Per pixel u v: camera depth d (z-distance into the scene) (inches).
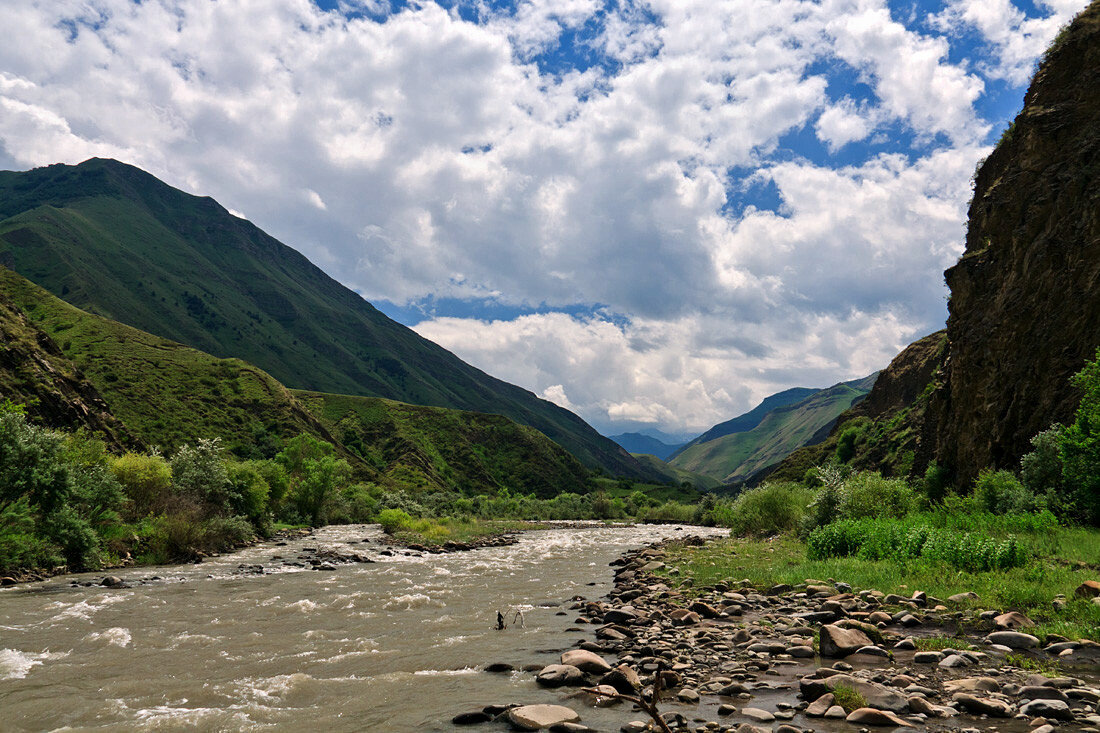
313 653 378.6
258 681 315.9
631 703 261.9
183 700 286.0
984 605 404.2
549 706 250.1
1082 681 252.4
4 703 283.6
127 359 4077.3
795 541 990.4
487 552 1240.8
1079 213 1081.4
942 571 510.9
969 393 1274.6
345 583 733.3
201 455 1350.9
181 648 396.2
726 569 668.1
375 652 378.6
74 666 351.3
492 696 279.4
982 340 1259.2
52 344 1820.9
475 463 6673.2
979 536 546.9
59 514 813.9
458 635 427.8
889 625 378.3
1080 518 741.3
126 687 308.5
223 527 1173.1
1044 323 1090.7
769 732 215.0
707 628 404.2
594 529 2375.7
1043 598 397.7
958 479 1295.5
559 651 366.3
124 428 1795.0
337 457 4055.1
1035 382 1071.6
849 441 3299.7
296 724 249.9
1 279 4557.1
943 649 316.2
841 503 941.2
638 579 686.5
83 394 1760.6
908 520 801.6
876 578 512.1
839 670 289.1
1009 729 212.1
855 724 221.9
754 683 280.4
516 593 646.5
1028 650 312.7
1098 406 740.7
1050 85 1246.3
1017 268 1198.3
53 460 840.3
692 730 220.8
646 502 4872.0
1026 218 1203.9
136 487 1090.7
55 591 648.4
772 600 492.7
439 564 983.0
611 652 355.9
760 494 1332.4
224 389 4298.7
